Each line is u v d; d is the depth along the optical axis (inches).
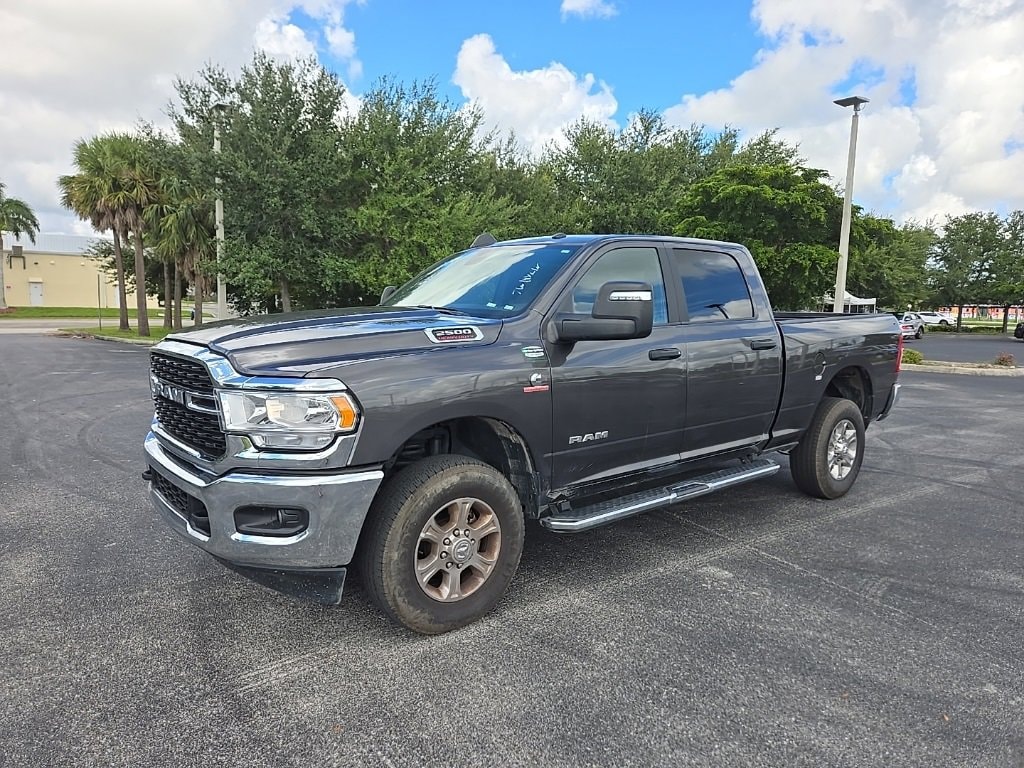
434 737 97.9
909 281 1865.2
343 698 107.6
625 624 133.3
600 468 153.0
